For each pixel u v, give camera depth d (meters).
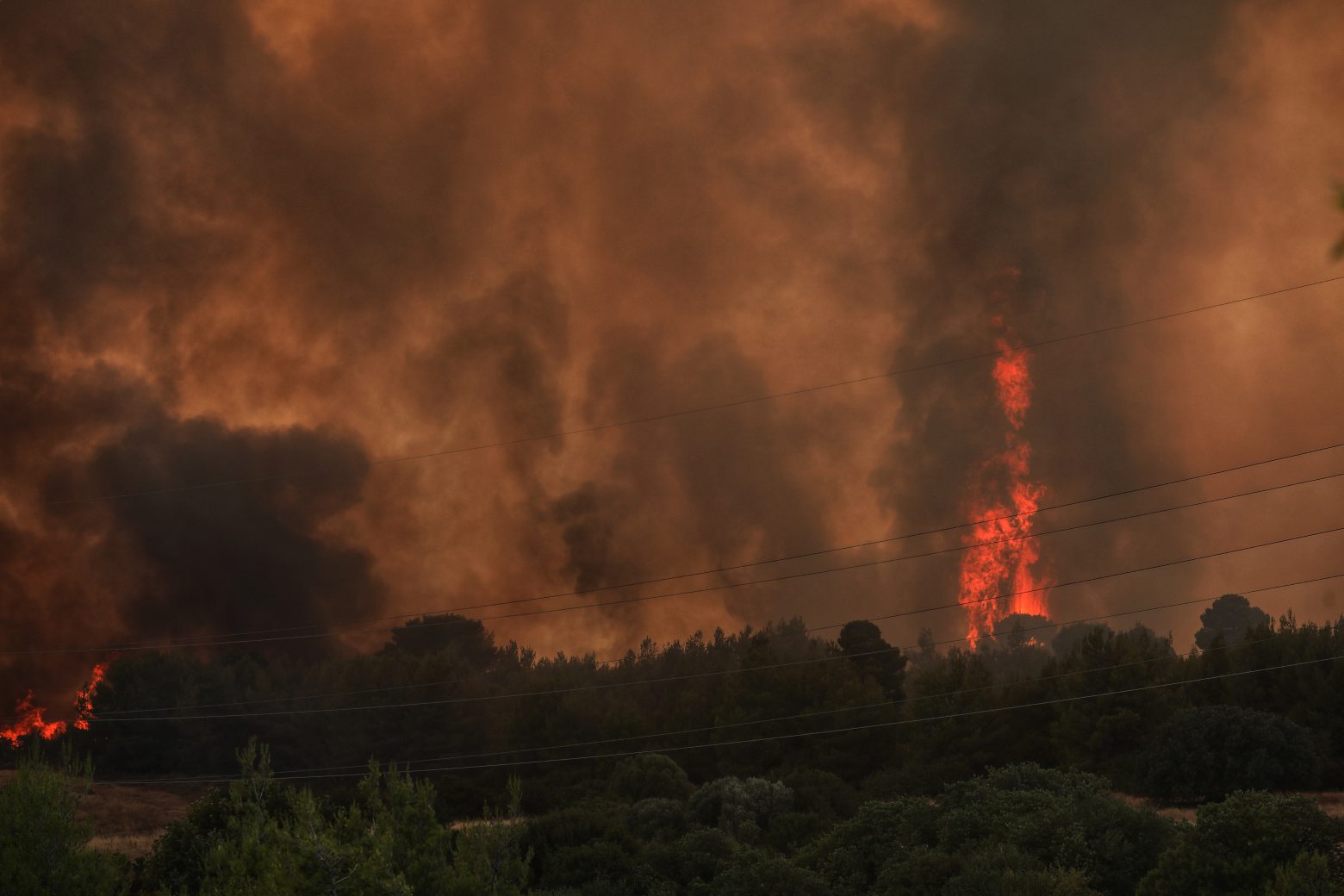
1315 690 72.44
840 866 39.50
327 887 16.58
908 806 40.81
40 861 18.80
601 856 41.66
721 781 58.97
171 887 25.89
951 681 83.06
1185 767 62.91
